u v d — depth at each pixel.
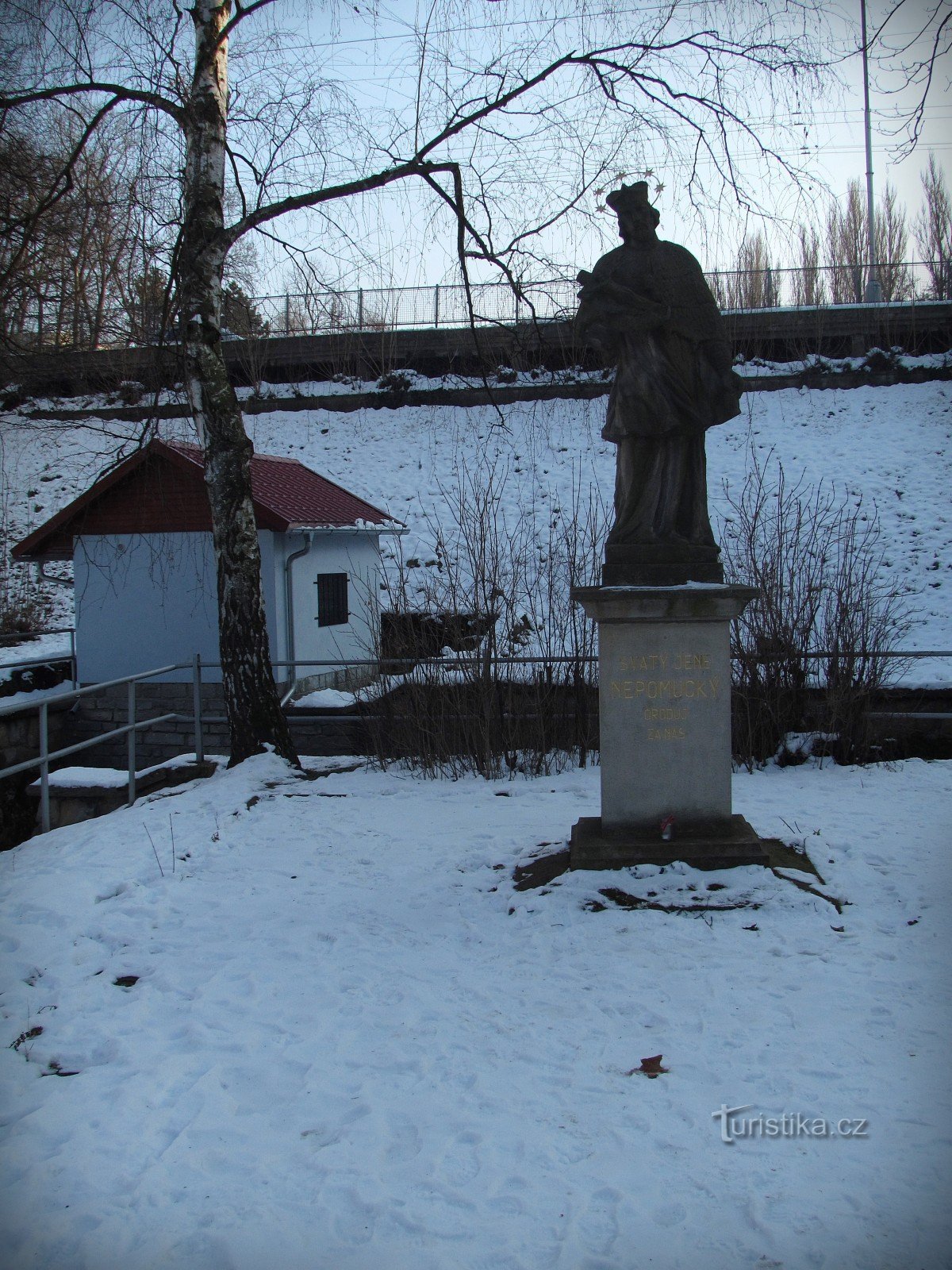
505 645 10.68
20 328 12.25
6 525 23.78
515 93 9.84
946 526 20.36
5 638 15.09
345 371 28.91
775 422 24.75
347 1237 3.20
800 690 9.94
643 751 6.25
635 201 6.14
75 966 5.45
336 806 8.58
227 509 9.91
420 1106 3.90
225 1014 4.77
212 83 9.86
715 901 5.69
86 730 14.41
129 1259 3.15
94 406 19.05
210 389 9.80
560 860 6.44
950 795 8.10
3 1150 3.78
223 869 6.93
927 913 5.55
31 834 12.49
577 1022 4.49
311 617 14.50
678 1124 3.69
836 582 11.13
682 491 6.30
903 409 24.58
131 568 14.46
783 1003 4.56
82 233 11.18
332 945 5.54
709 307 6.22
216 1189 3.47
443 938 5.55
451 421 26.48
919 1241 3.04
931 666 12.66
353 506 16.03
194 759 10.47
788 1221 3.15
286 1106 3.97
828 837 6.86
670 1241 3.08
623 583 6.19
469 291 10.82
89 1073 4.33
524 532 21.61
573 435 24.70
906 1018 4.37
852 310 26.75
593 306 6.16
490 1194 3.36
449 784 9.45
